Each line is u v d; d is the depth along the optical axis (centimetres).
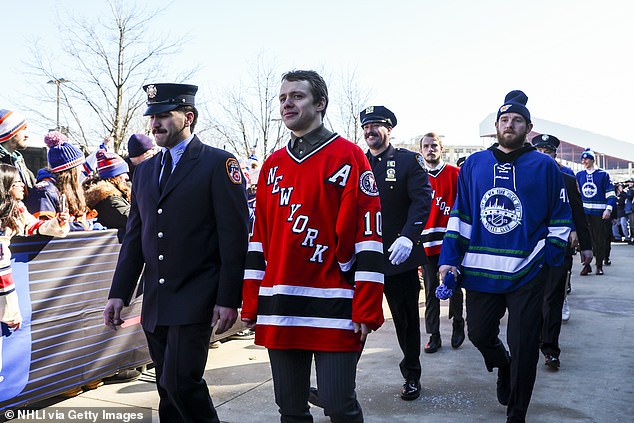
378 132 411
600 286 873
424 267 527
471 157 363
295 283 250
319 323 248
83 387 417
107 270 404
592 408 380
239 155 2023
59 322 371
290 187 257
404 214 406
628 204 1656
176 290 282
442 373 459
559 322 469
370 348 533
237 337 586
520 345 327
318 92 261
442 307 740
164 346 293
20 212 340
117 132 1374
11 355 344
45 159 905
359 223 251
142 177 305
